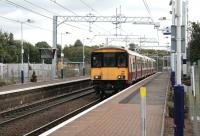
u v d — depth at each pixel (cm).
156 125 1413
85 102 2945
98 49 3250
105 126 1384
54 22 5278
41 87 2948
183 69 3444
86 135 1216
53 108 2502
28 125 1805
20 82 4556
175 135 1018
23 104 2605
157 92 2925
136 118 1573
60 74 6103
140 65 4456
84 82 4459
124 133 1249
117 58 3222
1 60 8856
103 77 3234
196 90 1420
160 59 11688
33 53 11388
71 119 1548
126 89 3111
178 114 1016
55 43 5331
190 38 3659
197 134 1283
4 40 9419
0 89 3316
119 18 5159
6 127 1733
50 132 1265
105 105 2039
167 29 3547
